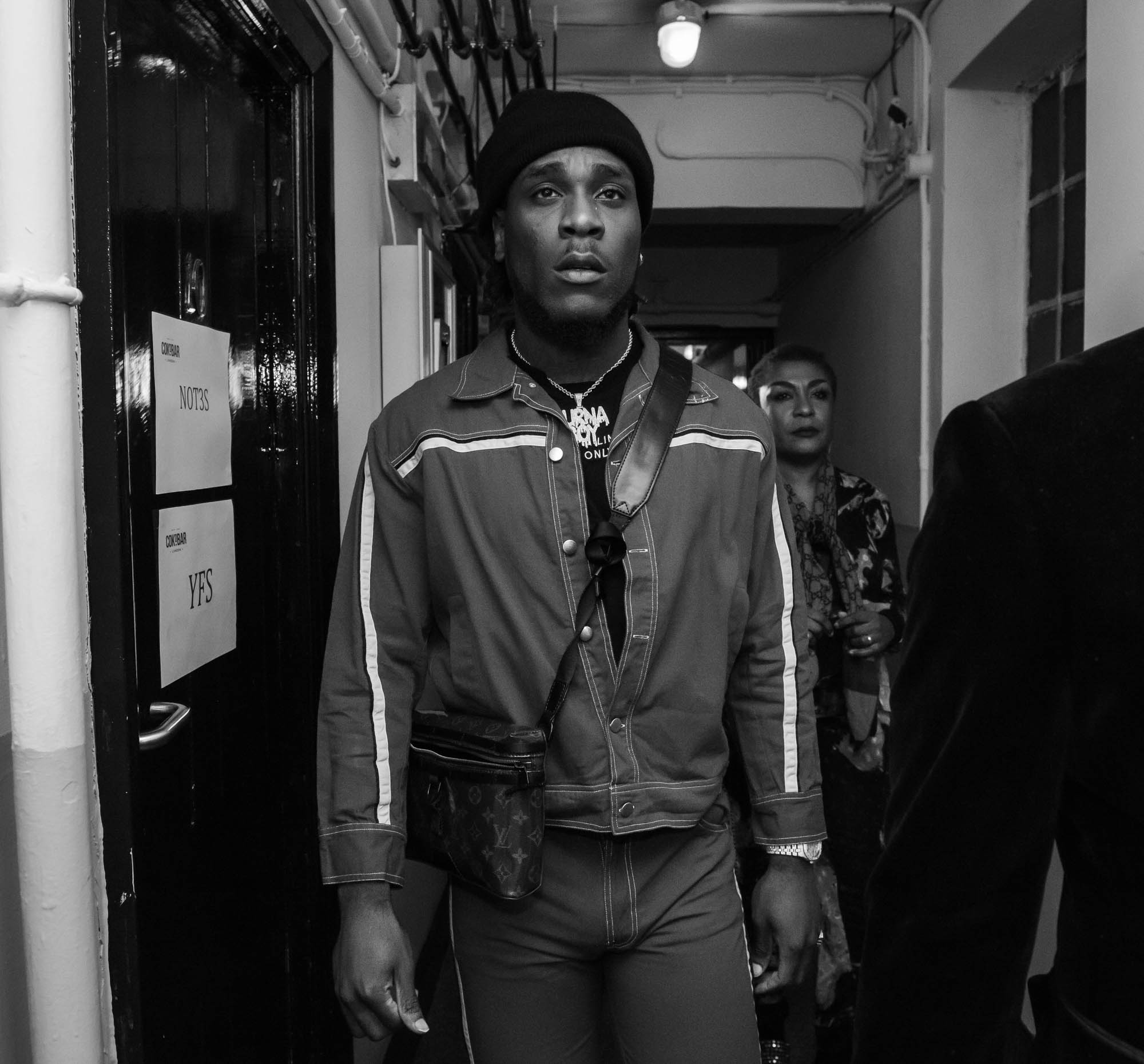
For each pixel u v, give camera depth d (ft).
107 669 2.87
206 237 4.20
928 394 10.21
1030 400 1.81
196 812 4.02
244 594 4.64
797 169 13.20
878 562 6.34
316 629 5.18
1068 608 1.72
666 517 3.63
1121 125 5.37
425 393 3.80
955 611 1.85
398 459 3.73
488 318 14.78
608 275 3.59
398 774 3.76
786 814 3.91
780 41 11.77
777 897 3.90
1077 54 8.47
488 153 3.79
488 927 3.76
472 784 3.51
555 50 9.09
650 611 3.56
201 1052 4.03
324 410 5.21
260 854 4.85
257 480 4.84
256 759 4.81
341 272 5.77
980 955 1.90
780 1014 6.08
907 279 11.18
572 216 3.51
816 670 4.12
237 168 4.59
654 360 3.86
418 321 6.86
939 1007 1.93
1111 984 1.74
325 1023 5.26
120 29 3.11
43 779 2.55
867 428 13.25
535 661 3.55
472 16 10.05
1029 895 1.88
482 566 3.59
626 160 3.71
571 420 3.73
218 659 4.31
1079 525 1.69
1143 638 1.62
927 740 1.92
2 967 2.60
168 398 3.77
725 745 3.88
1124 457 1.70
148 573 3.57
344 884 3.59
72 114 2.74
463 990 3.89
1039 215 9.32
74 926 2.63
